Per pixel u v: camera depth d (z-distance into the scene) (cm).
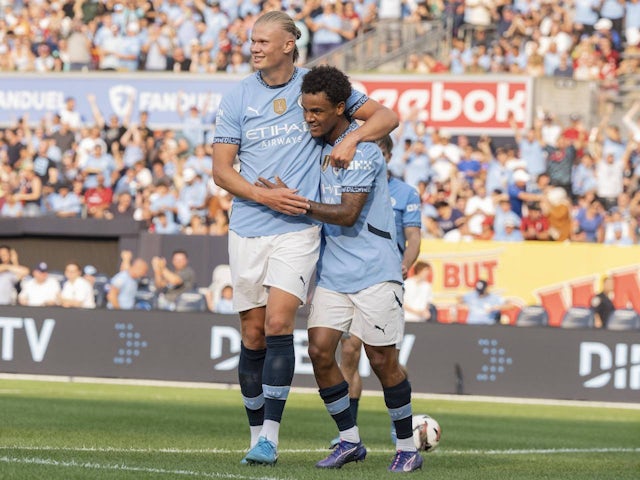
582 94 4841
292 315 1392
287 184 1414
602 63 5134
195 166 4834
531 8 5247
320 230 1423
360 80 4956
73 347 3700
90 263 4131
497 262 4009
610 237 4491
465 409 3136
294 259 1391
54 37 5550
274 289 1391
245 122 1427
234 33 5391
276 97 1423
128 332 3681
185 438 1894
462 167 4738
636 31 5250
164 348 3666
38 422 2136
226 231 4569
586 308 3912
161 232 4409
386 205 1396
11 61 5566
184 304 3978
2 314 3738
